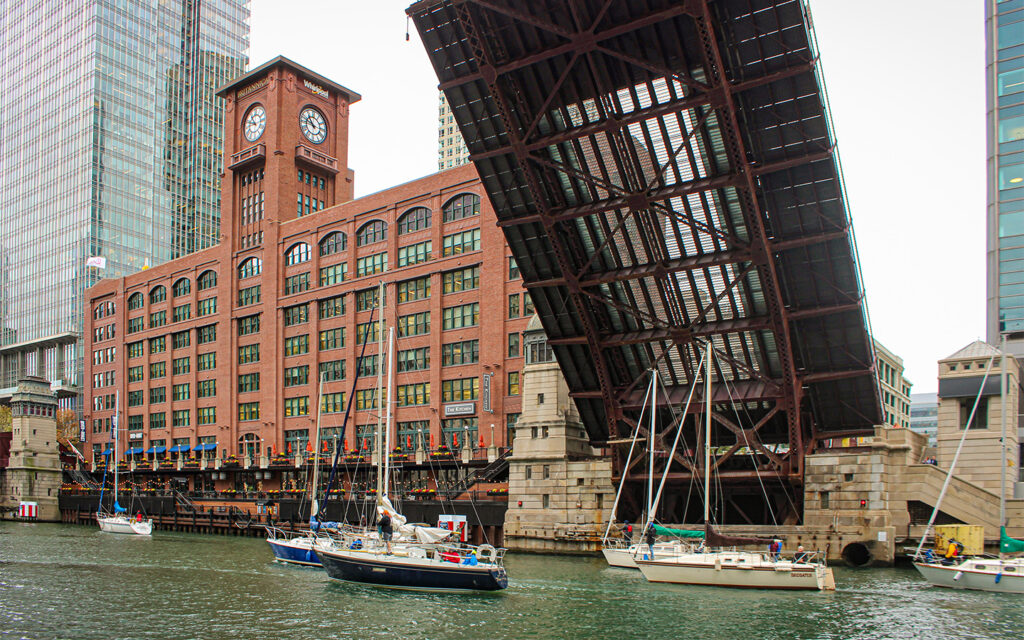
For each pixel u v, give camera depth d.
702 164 42.09
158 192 165.88
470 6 39.06
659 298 48.38
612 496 52.56
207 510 81.62
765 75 37.81
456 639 27.14
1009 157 64.12
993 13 66.69
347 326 81.44
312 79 94.81
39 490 102.81
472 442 69.94
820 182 40.44
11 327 163.88
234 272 95.06
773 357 47.84
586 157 44.25
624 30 37.84
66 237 154.75
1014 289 62.12
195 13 179.88
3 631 28.50
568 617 30.62
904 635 27.45
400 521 40.78
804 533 46.28
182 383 101.94
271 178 90.94
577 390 53.47
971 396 47.81
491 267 69.56
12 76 175.88
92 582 40.78
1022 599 34.22
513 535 55.34
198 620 30.38
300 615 31.25
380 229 80.00
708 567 37.66
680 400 50.38
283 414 87.12
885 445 46.09
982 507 44.50
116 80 160.62
